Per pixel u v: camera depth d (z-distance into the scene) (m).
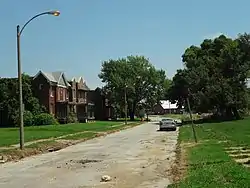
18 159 24.80
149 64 117.31
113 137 45.59
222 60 78.06
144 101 118.12
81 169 19.56
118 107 119.75
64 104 89.69
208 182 13.27
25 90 77.88
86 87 105.25
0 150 27.17
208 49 89.44
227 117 79.12
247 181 13.06
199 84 77.81
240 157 20.81
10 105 76.44
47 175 17.72
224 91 74.62
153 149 29.45
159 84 117.75
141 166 20.23
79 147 33.28
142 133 52.03
